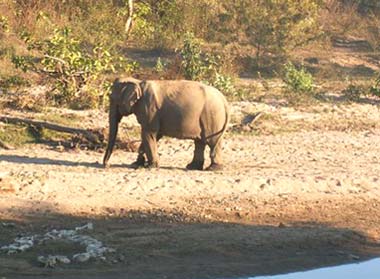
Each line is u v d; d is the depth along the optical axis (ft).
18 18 96.02
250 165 61.41
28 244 44.16
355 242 48.62
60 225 47.73
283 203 53.72
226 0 105.40
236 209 51.88
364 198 55.93
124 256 44.06
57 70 74.43
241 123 73.77
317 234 48.75
